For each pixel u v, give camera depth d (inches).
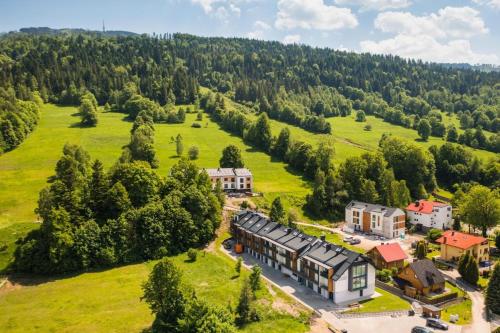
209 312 2541.8
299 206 5816.9
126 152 6294.3
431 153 7815.0
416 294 3481.8
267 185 6446.9
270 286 3602.4
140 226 4261.8
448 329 2935.5
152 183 4687.5
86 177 4825.3
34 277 3725.4
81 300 3245.6
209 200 4817.9
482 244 4367.6
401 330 2928.2
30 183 5575.8
